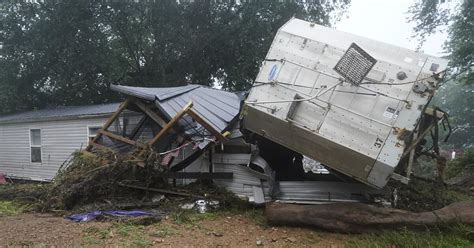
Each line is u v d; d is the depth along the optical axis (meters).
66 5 19.00
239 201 8.19
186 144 8.49
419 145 7.41
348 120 6.53
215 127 8.64
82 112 13.18
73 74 20.22
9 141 15.77
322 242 5.96
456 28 18.23
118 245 5.62
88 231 6.36
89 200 8.24
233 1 21.42
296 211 6.67
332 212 6.49
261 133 7.51
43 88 21.06
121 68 21.95
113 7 20.48
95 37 19.97
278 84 7.09
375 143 6.33
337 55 6.85
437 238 5.75
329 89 6.70
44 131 14.27
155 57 22.20
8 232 6.40
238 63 22.19
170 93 9.73
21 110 19.97
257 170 8.45
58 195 8.48
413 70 6.35
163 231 6.38
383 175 6.34
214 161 8.88
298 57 7.08
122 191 8.37
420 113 6.20
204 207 7.89
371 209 6.43
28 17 19.34
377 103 6.41
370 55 6.66
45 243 5.72
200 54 21.97
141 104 9.32
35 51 19.30
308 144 6.95
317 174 9.45
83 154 9.31
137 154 8.52
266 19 20.98
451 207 6.41
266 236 6.25
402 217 6.21
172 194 8.38
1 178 14.68
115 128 11.55
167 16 20.94
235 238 6.14
